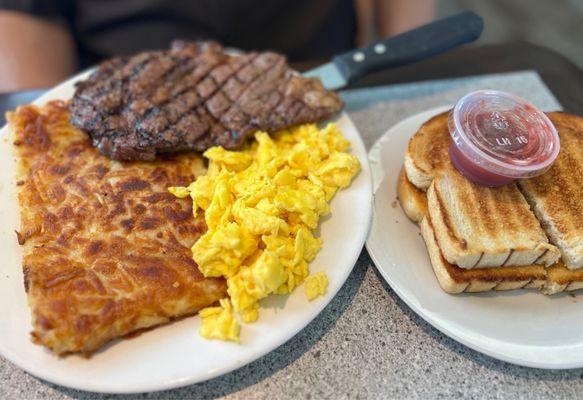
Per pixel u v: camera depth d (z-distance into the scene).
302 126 0.34
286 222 0.28
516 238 0.28
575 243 0.27
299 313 0.26
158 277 0.25
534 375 0.26
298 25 0.55
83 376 0.23
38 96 0.40
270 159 0.31
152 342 0.25
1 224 0.29
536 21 0.85
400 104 0.41
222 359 0.24
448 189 0.30
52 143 0.32
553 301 0.28
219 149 0.31
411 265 0.29
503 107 0.30
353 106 0.41
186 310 0.25
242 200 0.28
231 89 0.35
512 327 0.26
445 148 0.32
